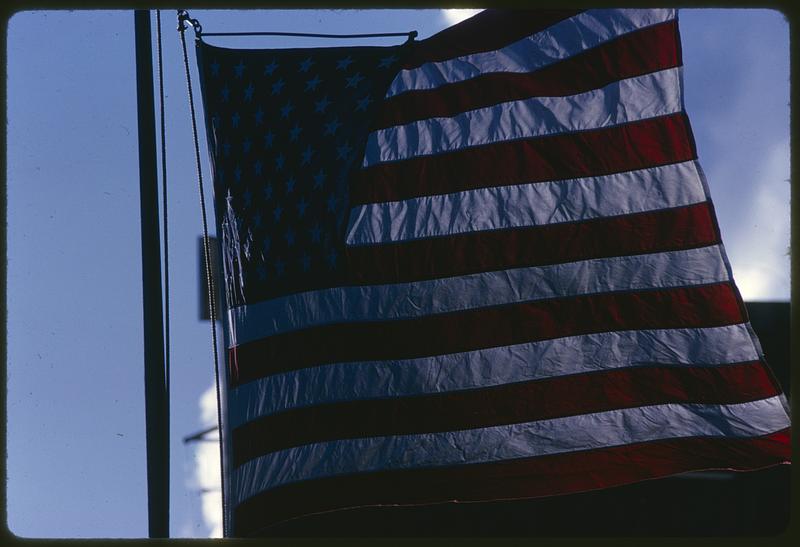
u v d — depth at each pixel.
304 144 10.41
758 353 9.11
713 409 9.09
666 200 9.45
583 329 9.45
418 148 10.10
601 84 9.78
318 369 9.91
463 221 9.84
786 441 8.99
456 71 10.28
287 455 9.84
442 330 9.72
